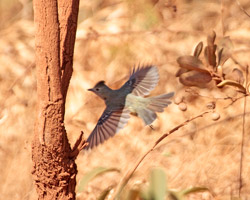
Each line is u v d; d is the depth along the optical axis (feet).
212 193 34.06
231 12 46.52
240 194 34.94
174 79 42.06
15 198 37.73
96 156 39.81
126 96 24.32
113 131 22.79
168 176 36.68
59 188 19.10
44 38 17.22
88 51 46.01
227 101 39.93
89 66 45.55
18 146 41.57
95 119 42.24
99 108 42.80
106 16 49.90
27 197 37.40
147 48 44.91
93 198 35.99
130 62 44.91
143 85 25.50
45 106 17.87
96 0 52.85
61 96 17.97
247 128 38.42
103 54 45.70
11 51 49.37
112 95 24.62
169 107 41.27
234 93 39.24
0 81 46.96
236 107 39.70
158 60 43.86
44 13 16.99
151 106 24.00
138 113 23.79
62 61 18.25
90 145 21.88
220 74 21.50
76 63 45.88
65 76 18.40
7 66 47.96
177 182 36.17
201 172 36.65
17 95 45.37
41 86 17.74
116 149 40.09
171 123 40.57
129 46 45.57
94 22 49.47
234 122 39.06
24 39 51.31
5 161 40.45
